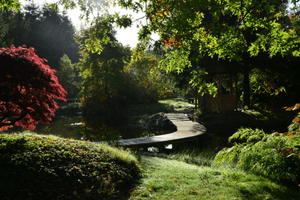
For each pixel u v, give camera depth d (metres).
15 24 37.75
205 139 13.20
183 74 19.53
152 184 4.87
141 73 38.66
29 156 4.59
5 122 6.23
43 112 6.05
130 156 6.61
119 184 4.91
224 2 5.04
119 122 20.38
